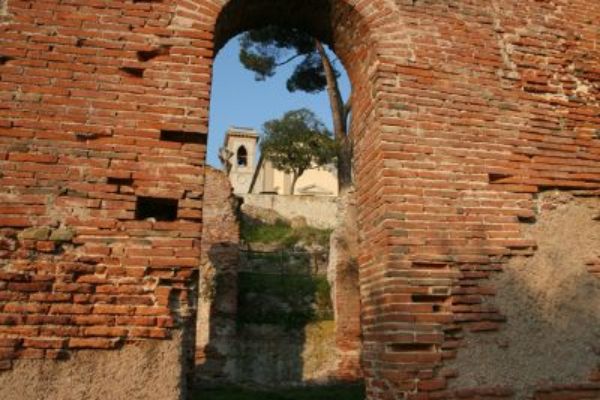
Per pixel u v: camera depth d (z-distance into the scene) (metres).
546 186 5.20
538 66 5.57
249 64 16.27
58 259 4.00
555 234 5.06
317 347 13.15
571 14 5.93
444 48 5.27
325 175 42.88
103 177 4.23
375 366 4.66
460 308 4.55
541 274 4.88
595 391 4.68
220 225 15.50
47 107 4.27
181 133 4.49
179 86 4.57
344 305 12.95
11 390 3.66
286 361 12.96
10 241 3.94
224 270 13.62
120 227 4.16
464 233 4.76
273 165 31.70
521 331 4.65
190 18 4.77
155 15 4.70
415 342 4.36
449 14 5.41
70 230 4.07
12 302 3.83
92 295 3.98
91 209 4.14
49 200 4.09
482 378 4.43
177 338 4.05
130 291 4.05
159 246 4.19
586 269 5.04
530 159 5.21
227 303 13.25
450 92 5.15
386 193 4.69
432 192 4.80
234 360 12.73
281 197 28.14
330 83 15.87
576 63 5.75
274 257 17.89
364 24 5.18
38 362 3.76
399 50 5.12
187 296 4.17
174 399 3.92
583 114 5.57
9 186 4.05
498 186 5.01
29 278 3.90
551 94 5.52
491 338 4.55
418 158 4.86
